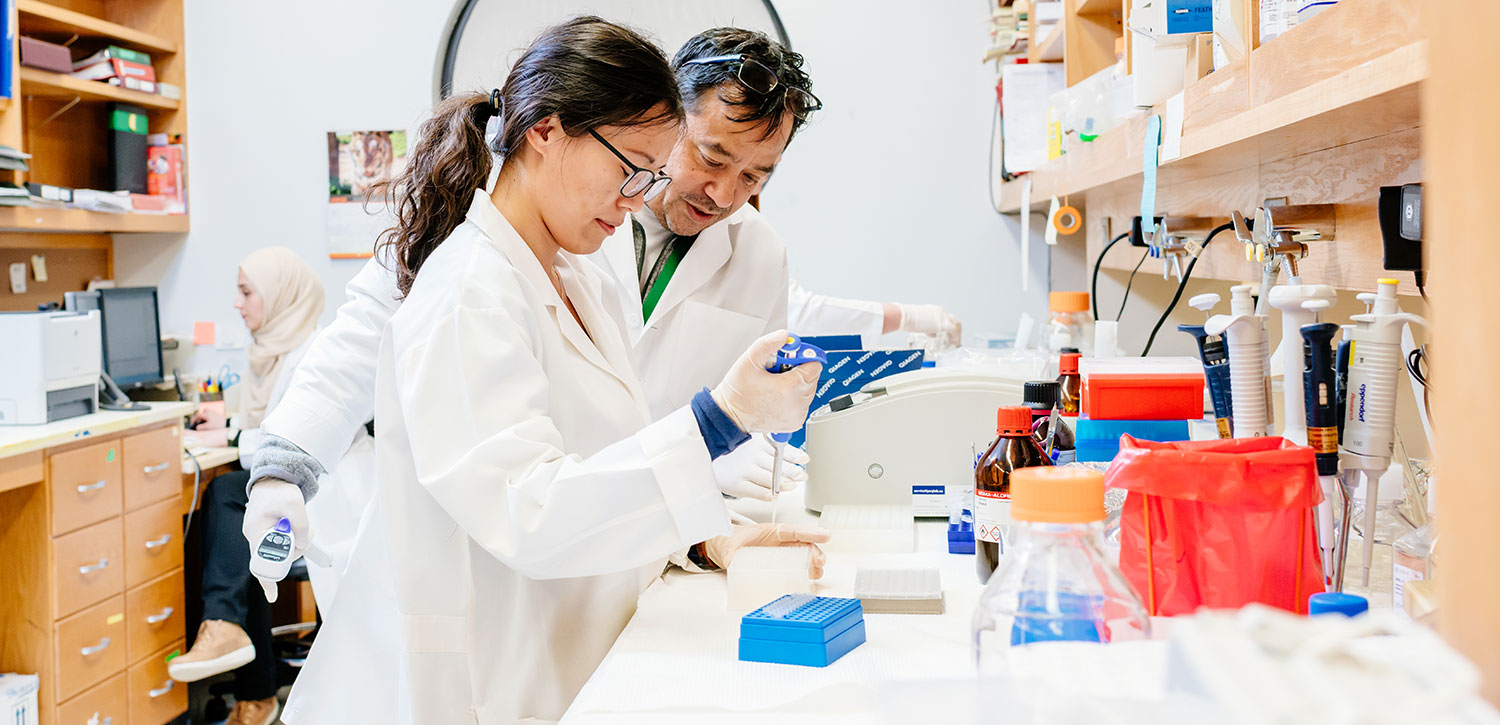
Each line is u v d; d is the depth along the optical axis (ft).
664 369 7.19
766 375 4.20
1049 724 1.90
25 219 12.00
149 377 13.21
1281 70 4.06
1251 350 4.21
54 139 13.87
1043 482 2.41
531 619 4.80
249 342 14.33
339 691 5.05
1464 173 1.51
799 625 3.80
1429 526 3.22
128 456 10.61
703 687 3.59
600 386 4.94
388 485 4.57
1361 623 1.61
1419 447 4.74
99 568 10.25
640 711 3.40
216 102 14.14
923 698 2.09
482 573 4.69
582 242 4.75
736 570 4.56
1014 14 12.28
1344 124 4.04
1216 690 1.51
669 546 4.05
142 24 14.07
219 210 14.25
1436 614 1.92
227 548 11.14
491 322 4.18
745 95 5.77
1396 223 4.01
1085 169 7.97
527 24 13.93
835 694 3.48
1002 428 4.76
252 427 12.92
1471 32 1.48
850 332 10.96
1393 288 3.62
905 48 13.48
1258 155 5.50
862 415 6.19
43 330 9.88
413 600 4.57
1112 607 2.42
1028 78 11.47
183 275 14.38
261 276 12.92
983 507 4.75
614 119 4.33
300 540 5.54
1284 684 1.47
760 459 6.20
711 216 6.48
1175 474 3.20
